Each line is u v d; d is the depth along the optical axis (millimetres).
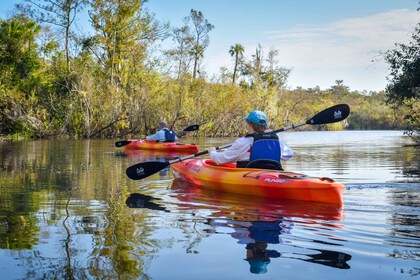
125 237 3365
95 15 28531
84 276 2518
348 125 72750
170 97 29828
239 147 5824
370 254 2895
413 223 3793
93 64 28797
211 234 3451
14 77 24375
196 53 32688
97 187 6145
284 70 46031
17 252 2977
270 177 5285
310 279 2447
